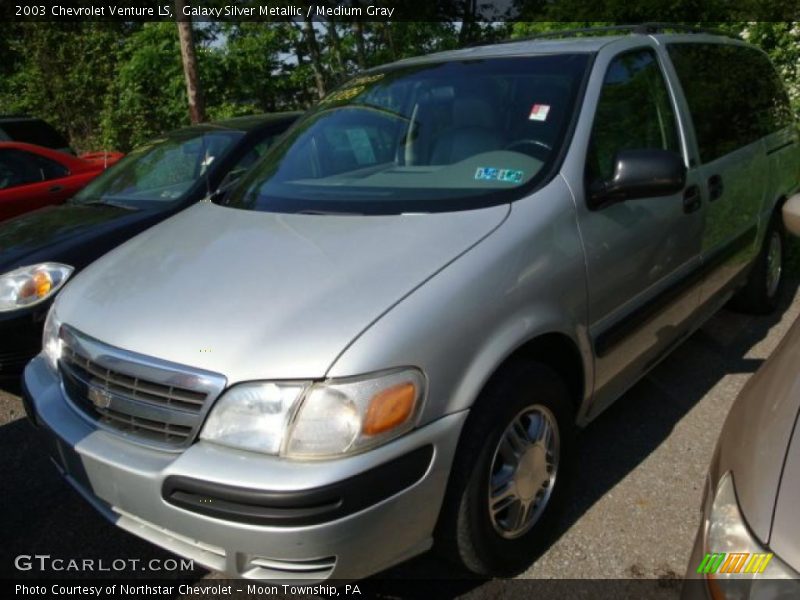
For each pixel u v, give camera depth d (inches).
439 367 81.8
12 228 181.8
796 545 55.9
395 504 79.0
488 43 149.2
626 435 133.7
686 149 134.6
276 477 75.3
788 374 72.8
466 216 99.3
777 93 188.5
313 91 475.5
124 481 83.4
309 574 78.8
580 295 102.1
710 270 141.9
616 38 131.7
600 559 102.3
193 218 121.2
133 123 480.1
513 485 95.2
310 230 103.3
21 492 128.3
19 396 165.5
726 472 67.0
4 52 615.5
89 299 99.3
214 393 79.5
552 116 113.5
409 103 129.4
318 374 77.1
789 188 186.1
